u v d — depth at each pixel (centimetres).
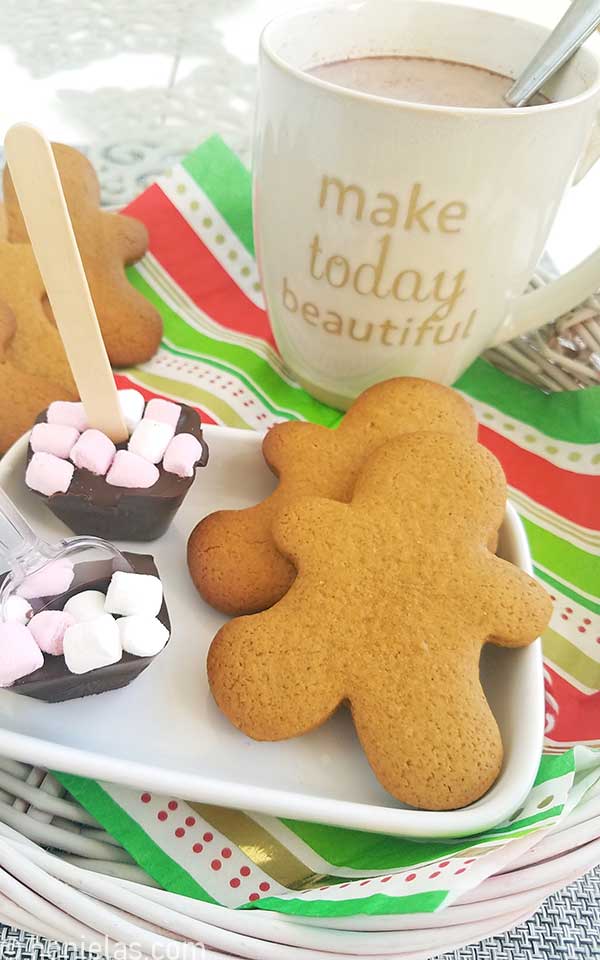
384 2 27
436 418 26
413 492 23
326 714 21
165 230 36
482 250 25
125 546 26
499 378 33
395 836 20
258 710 21
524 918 20
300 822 21
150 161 40
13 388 28
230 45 50
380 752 20
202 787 19
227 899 21
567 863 19
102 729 22
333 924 19
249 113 44
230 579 23
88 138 41
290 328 29
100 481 23
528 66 26
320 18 27
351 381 30
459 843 20
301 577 22
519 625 21
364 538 22
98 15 51
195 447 24
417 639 21
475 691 21
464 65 28
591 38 28
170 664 23
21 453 25
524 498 30
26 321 29
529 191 24
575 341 32
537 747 20
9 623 20
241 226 36
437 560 22
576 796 20
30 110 43
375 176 23
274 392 32
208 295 35
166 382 31
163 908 18
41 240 20
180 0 53
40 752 19
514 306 29
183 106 44
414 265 25
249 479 27
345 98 22
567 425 32
